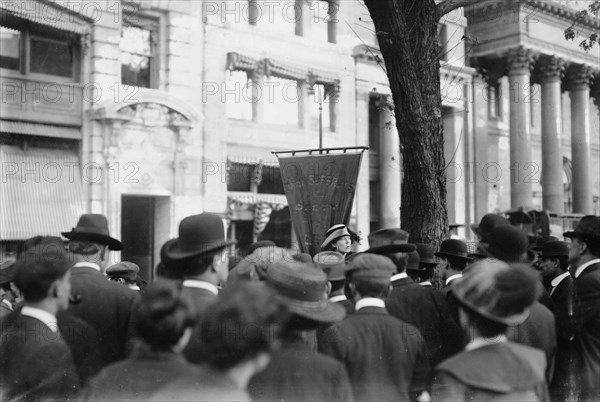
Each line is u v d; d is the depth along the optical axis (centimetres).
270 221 2175
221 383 271
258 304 280
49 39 1681
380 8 870
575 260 538
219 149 1948
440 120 887
